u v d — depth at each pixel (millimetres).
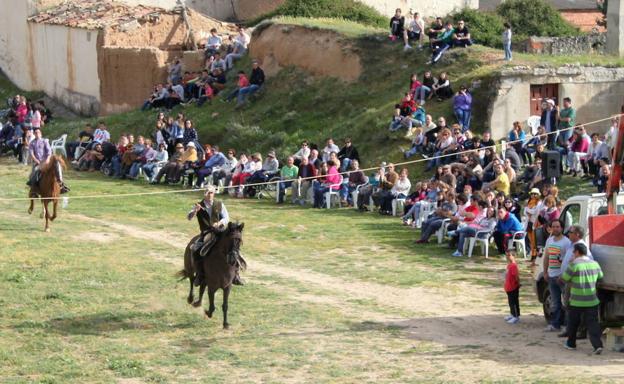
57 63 50562
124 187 36062
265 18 49906
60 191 28453
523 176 30234
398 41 40906
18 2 53406
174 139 38531
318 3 49000
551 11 54656
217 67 44562
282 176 33719
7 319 19500
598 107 35594
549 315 19062
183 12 47781
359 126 36906
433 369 16141
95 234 28125
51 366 16656
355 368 16375
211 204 19453
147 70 45875
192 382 15773
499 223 25734
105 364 16797
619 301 17516
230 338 18375
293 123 39719
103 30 46562
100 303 20688
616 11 41844
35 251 25375
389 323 19516
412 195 30016
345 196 32562
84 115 48594
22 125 42375
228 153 37062
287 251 26797
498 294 22062
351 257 26031
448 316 20141
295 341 18141
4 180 37031
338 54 41375
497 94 34750
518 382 15031
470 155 30938
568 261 17656
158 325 19266
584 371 15625
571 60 36531
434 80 36594
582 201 19859
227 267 18766
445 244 27203
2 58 55625
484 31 50000
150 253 25797
